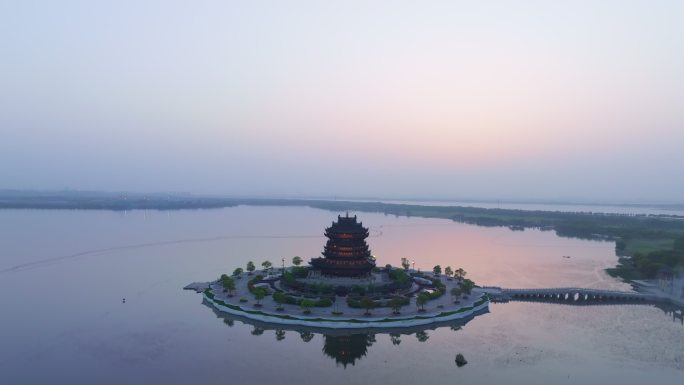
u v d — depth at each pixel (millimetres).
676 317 147500
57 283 182250
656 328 135000
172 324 134250
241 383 95562
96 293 167375
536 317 147000
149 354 110875
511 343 121438
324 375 100188
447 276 198875
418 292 166500
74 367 102250
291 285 163875
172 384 94500
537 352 114750
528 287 187750
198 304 155750
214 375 99438
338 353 114062
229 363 106312
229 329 130875
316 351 115062
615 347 118438
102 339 120062
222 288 171000
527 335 128250
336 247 174375
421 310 141875
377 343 121750
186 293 170375
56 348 113125
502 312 153125
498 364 106812
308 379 97875
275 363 106812
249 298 155250
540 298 172625
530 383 96812
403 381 97438
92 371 100312
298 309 142000
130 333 125500
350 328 129500
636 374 101562
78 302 154500
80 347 114188
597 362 108250
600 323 140250
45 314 140250
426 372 102250
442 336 127438
